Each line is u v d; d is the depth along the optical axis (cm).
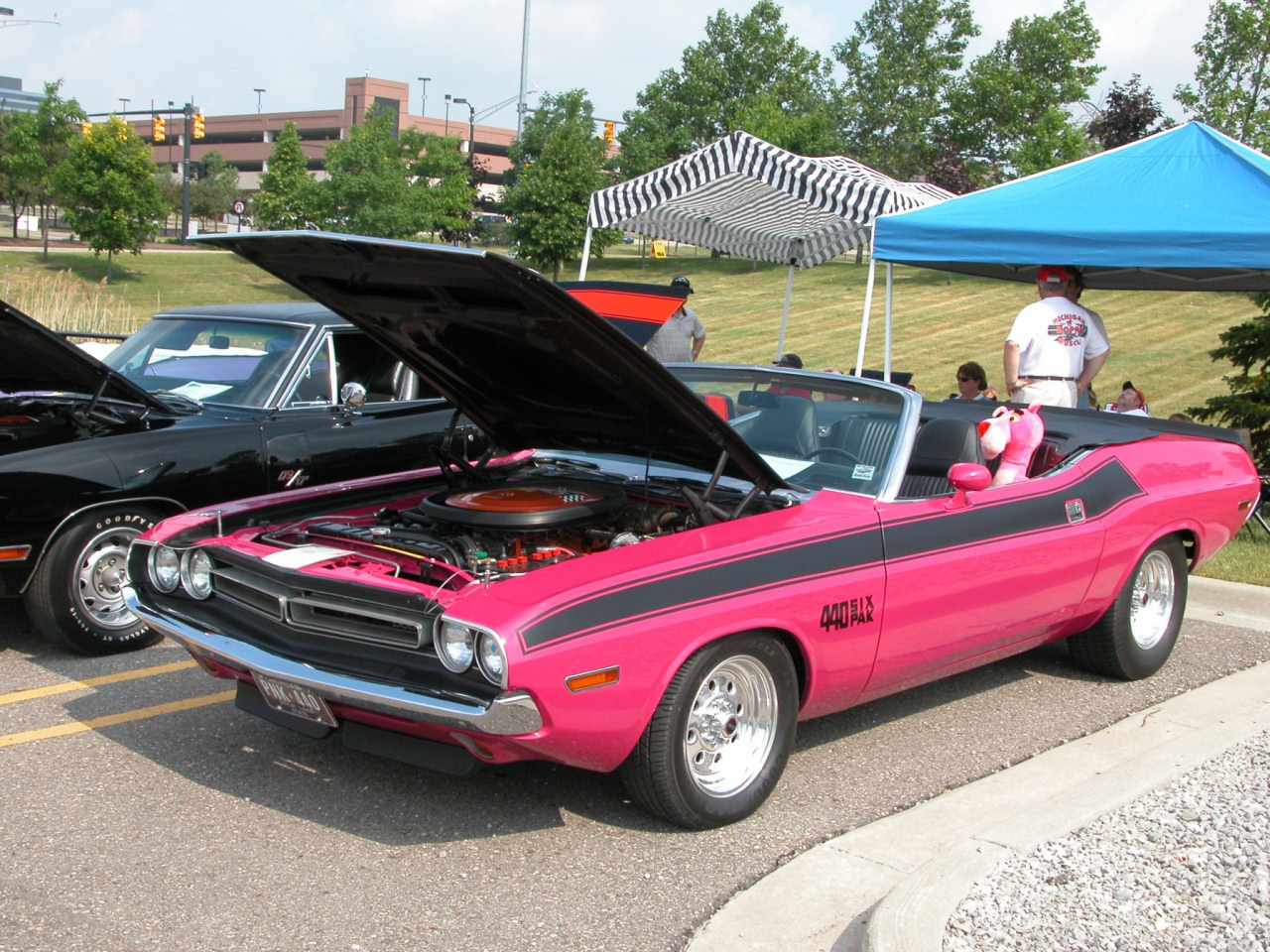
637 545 365
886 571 409
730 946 302
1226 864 322
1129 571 518
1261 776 395
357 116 11738
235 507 435
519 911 323
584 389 425
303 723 378
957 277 3931
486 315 393
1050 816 353
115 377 559
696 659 358
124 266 4434
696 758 375
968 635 450
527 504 409
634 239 6725
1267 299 1068
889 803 404
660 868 352
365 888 334
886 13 6112
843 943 303
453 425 507
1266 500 965
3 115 4516
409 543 390
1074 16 5119
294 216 4412
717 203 1248
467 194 5003
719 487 459
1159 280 957
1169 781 388
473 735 326
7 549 507
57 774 411
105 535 541
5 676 520
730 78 6391
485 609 326
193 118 5366
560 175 4350
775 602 374
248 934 307
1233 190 742
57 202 4447
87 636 541
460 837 369
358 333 675
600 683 332
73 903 320
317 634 361
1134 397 930
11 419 578
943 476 486
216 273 4459
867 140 6122
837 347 2548
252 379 637
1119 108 3616
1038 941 276
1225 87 3416
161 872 341
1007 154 5066
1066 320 743
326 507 455
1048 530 473
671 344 1188
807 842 372
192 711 480
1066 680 553
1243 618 679
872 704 513
